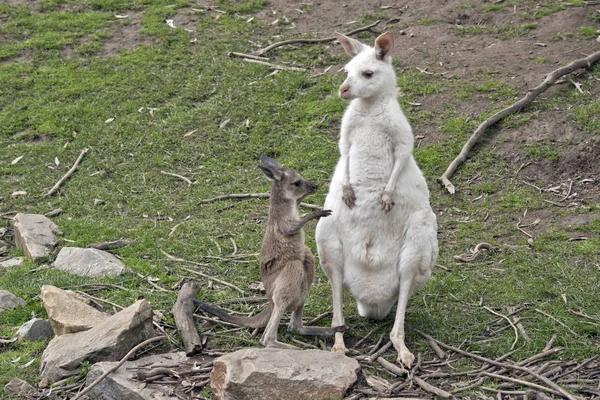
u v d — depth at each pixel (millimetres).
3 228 13836
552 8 18828
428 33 18797
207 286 11383
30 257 12477
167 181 15172
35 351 9844
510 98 15875
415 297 10805
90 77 18484
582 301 10352
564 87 15852
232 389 8102
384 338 9758
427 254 9578
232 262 12125
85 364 9141
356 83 9445
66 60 19203
